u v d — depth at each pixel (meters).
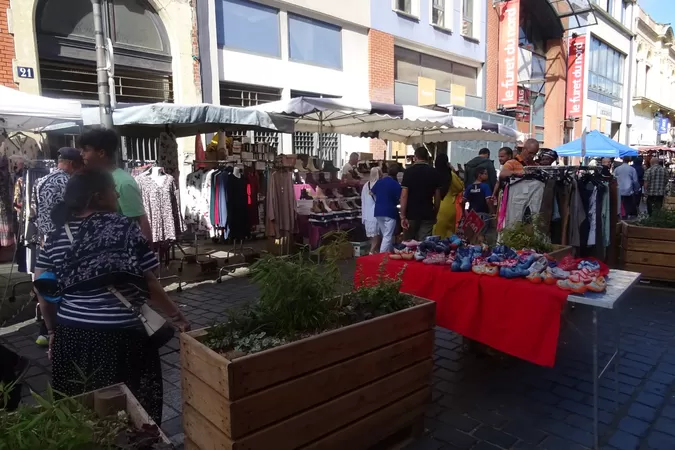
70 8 8.25
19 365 2.18
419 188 6.42
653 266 6.22
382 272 3.21
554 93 21.70
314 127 9.03
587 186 5.44
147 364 2.29
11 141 6.66
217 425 2.04
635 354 4.12
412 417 2.73
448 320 3.33
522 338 2.96
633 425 3.02
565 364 3.93
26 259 4.98
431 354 2.80
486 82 18.08
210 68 9.98
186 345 2.21
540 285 3.01
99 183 2.21
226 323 2.37
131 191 3.46
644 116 34.41
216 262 7.07
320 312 2.34
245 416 1.97
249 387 1.98
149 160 9.17
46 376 3.60
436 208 6.58
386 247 7.05
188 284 6.30
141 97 9.34
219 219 6.90
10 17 7.31
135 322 2.17
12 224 6.29
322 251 2.93
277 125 7.04
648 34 33.28
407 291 3.54
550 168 5.65
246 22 10.75
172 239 6.18
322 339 2.22
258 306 2.45
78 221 2.21
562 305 2.82
